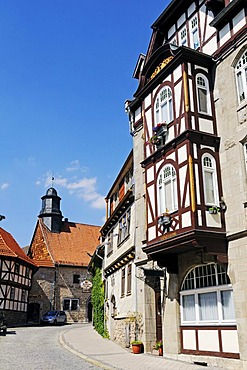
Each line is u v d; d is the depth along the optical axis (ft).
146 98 56.65
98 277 99.35
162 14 58.59
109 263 86.17
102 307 92.27
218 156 47.19
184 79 48.42
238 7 46.98
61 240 169.68
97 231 184.03
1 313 116.57
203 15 53.31
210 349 45.47
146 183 53.52
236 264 42.86
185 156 46.26
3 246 124.88
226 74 47.98
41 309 145.28
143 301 58.13
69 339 77.92
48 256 158.92
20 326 117.60
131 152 71.00
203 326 46.91
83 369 43.39
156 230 49.78
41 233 168.35
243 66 46.21
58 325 127.75
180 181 46.39
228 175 45.57
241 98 46.03
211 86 49.85
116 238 81.30
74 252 165.48
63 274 153.99
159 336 56.39
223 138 47.09
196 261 48.14
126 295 68.08
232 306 43.86
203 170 45.91
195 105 47.88
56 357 53.36
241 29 46.24
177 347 49.70
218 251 43.80
